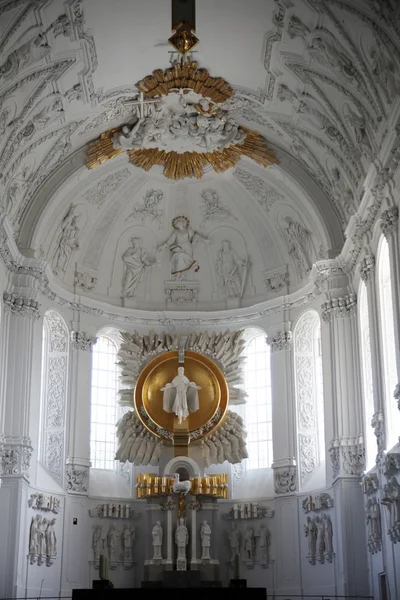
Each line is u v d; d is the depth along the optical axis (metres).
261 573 35.06
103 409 37.66
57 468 34.78
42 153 33.84
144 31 30.11
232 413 37.47
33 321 33.59
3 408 31.83
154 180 38.22
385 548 28.20
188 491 34.62
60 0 27.41
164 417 37.03
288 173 35.66
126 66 31.91
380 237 29.59
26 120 31.36
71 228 37.19
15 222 33.91
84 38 29.69
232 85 33.22
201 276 39.69
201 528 34.38
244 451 36.81
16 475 31.14
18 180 33.19
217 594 27.78
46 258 36.06
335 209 35.12
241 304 39.09
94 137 35.34
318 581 33.34
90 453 36.44
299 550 34.38
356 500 31.44
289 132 34.44
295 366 36.84
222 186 38.50
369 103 28.48
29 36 28.11
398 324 26.62
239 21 29.59
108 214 38.34
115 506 35.44
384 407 28.77
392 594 27.23
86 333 37.22
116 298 38.94
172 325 39.03
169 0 28.47
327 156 33.56
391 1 24.25
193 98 34.09
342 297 33.91
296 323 37.19
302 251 37.22
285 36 29.50
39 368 34.38
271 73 31.78
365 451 31.52
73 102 32.59
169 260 39.69
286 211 37.44
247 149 36.00
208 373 37.66
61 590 33.19
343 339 33.53
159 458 36.72
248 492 36.62
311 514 34.12
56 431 35.28
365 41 26.69
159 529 34.31
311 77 30.59
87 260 38.34
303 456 35.59
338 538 32.16
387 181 27.84
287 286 38.03
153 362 37.78
